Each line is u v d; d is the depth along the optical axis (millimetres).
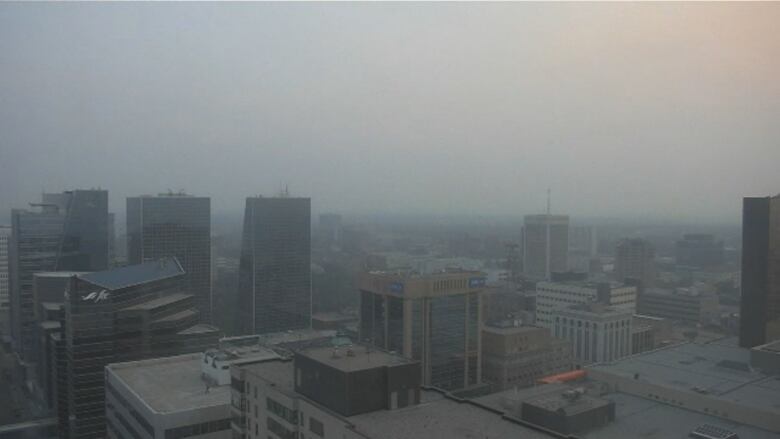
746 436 77188
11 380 148750
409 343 135125
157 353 134500
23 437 130000
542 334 134750
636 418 83000
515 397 85688
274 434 67938
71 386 126062
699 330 127875
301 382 65500
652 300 139250
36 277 156375
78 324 124562
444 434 54500
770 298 106688
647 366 102500
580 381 101188
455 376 134000
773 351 99625
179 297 148750
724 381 94000
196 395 97250
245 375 74938
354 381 59094
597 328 134750
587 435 78062
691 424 81562
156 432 87312
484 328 138625
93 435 126375
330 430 59062
